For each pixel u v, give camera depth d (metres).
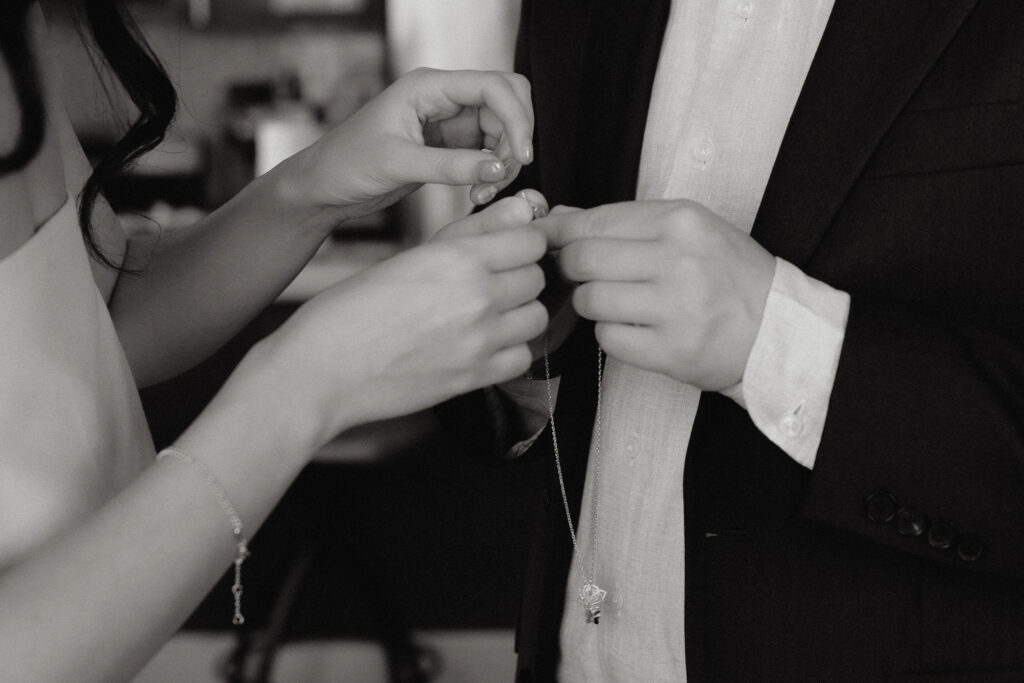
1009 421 0.81
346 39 3.95
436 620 3.16
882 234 0.88
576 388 1.12
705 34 1.04
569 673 1.13
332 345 0.76
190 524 0.70
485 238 0.80
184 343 1.17
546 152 1.14
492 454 1.17
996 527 0.82
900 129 0.87
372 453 2.70
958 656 0.87
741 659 0.93
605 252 0.84
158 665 2.88
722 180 1.03
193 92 3.88
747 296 0.83
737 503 0.94
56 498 0.81
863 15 0.89
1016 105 0.83
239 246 1.16
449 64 3.94
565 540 1.12
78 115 3.15
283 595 2.89
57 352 0.84
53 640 0.66
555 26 1.14
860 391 0.83
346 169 1.07
